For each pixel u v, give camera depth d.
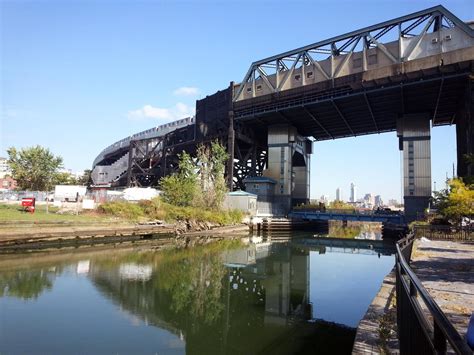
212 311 16.11
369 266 29.23
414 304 4.36
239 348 11.96
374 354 6.80
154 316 15.10
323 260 32.50
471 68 46.19
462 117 53.28
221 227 58.59
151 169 91.06
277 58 65.69
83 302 16.53
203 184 64.75
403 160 58.19
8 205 42.75
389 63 53.38
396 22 52.97
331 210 68.69
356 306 17.09
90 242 36.12
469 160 36.97
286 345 12.27
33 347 11.32
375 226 118.25
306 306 17.05
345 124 71.56
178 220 52.25
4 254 27.92
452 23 49.25
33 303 15.98
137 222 44.56
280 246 44.09
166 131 90.69
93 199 48.38
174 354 11.23
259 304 17.41
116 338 12.37
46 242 31.70
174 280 22.11
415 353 4.34
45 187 67.44
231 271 26.06
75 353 10.98
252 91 68.25
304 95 61.06
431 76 49.12
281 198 70.50
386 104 59.19
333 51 59.12
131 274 23.19
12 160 66.44
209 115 76.81
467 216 34.88
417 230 30.75
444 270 14.55
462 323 7.84
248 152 75.75
